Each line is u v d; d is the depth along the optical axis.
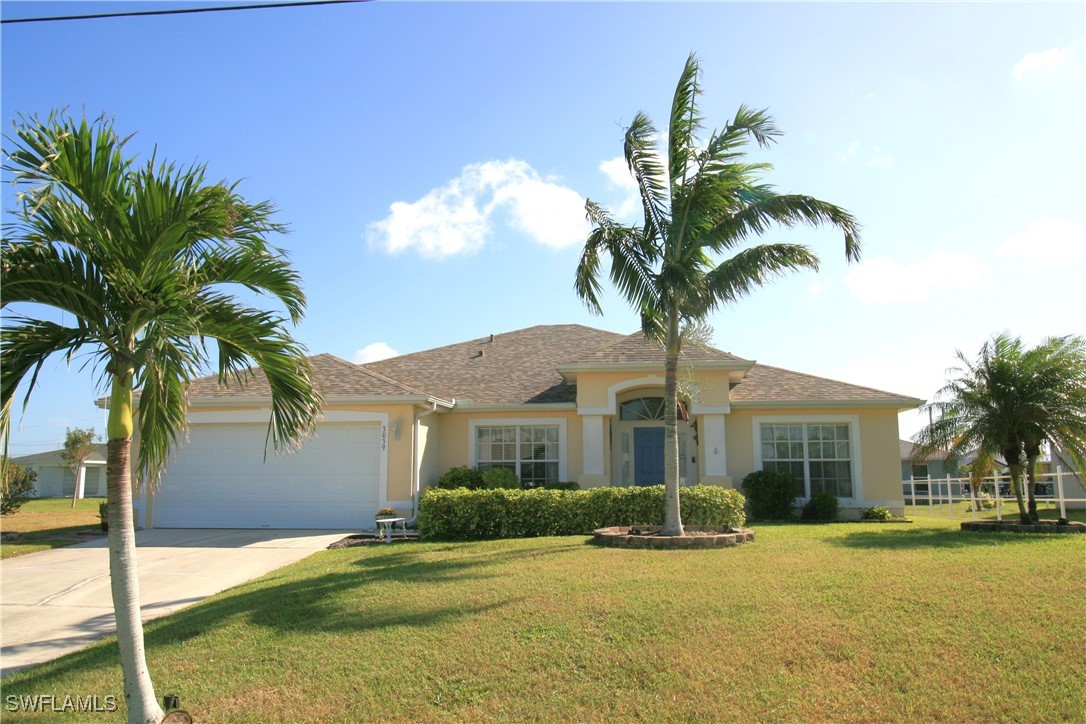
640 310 12.88
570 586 8.67
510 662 6.52
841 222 11.74
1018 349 14.60
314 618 8.10
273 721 5.76
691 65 11.98
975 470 15.28
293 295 6.59
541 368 22.62
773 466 19.27
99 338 5.74
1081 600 7.37
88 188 5.48
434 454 19.36
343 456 17.45
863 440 19.12
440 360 23.91
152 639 7.88
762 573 9.06
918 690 5.70
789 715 5.44
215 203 5.73
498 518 14.78
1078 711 5.27
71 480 56.94
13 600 10.48
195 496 17.59
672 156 12.51
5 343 5.38
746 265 11.92
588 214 12.79
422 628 7.45
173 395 6.82
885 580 8.44
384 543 14.40
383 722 5.68
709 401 18.44
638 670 6.24
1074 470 15.25
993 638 6.49
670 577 8.98
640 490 14.77
